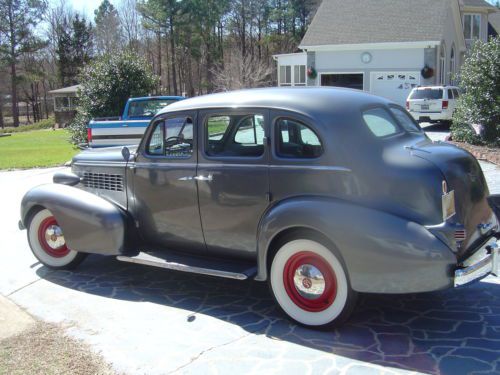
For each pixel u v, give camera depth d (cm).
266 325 425
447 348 377
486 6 3619
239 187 443
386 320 429
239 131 451
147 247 525
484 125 1388
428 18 2645
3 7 5406
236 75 4391
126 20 6650
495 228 443
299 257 412
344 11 2906
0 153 1964
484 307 449
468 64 1408
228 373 351
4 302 491
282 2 6250
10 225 820
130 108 1378
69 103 4906
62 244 575
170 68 6462
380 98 472
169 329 423
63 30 6066
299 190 410
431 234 364
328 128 401
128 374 352
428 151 405
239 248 456
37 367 359
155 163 503
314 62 2809
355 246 374
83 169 577
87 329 427
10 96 7412
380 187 380
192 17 5438
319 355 371
